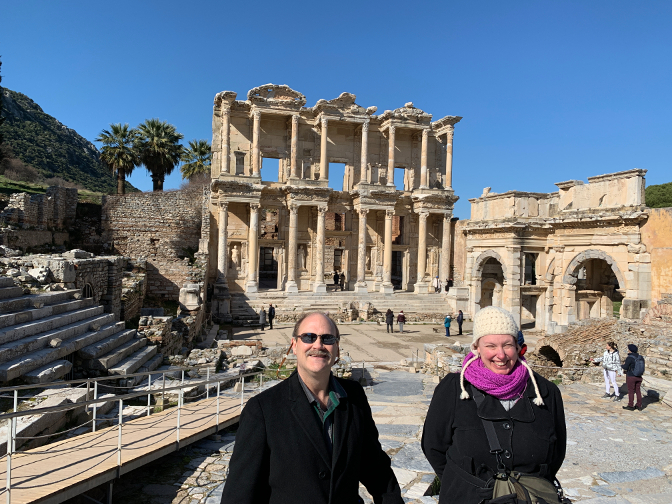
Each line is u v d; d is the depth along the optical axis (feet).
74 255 66.80
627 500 24.61
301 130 152.15
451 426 13.00
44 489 21.04
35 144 341.21
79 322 51.06
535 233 115.24
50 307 48.47
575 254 99.09
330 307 136.87
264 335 108.37
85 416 33.68
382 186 150.10
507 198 116.67
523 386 12.82
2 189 162.09
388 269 150.92
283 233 150.10
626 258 87.86
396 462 28.84
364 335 112.57
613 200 91.25
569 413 44.45
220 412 35.42
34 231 112.47
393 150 152.35
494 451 12.10
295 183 142.61
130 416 36.63
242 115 146.20
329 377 12.37
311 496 10.98
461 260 153.69
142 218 141.69
